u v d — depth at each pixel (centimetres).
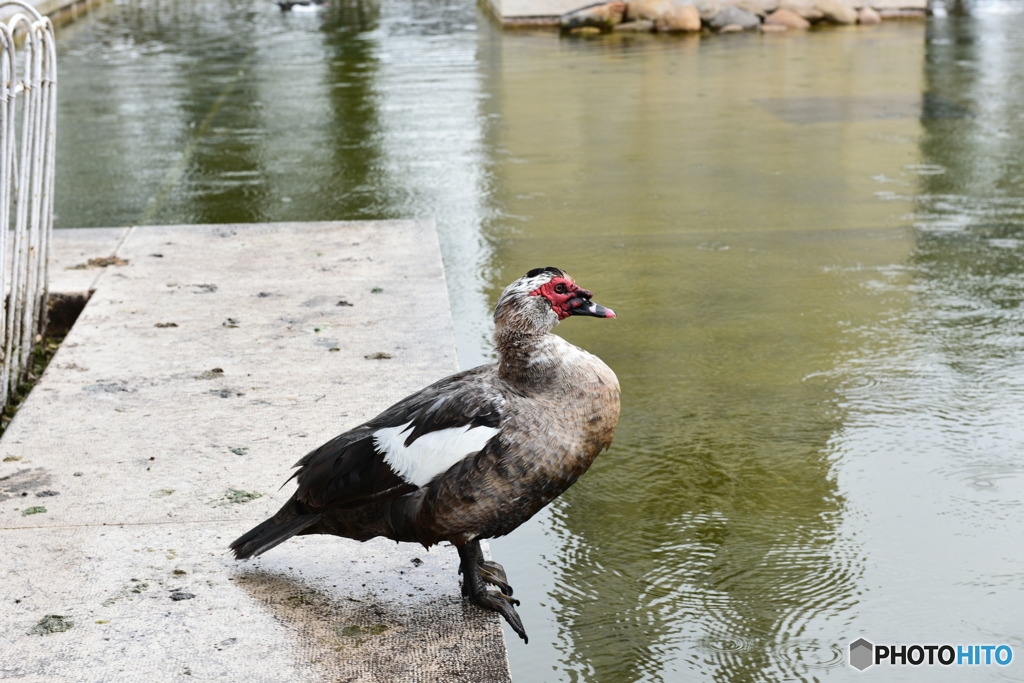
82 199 968
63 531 402
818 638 399
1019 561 441
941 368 613
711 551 452
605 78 1528
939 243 828
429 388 367
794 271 773
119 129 1248
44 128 608
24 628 349
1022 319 680
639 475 510
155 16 2314
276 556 392
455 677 328
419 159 1102
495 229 880
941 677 376
